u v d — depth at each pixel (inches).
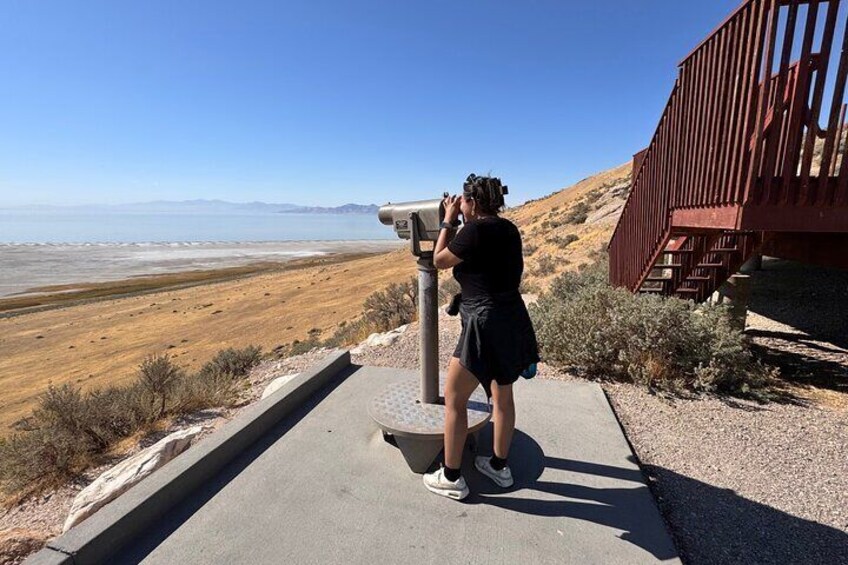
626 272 256.4
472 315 83.0
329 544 81.8
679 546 86.4
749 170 135.6
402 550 80.1
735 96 143.9
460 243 82.4
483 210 85.1
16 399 771.4
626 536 83.3
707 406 149.3
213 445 104.7
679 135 188.9
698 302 253.3
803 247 214.2
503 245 83.1
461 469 104.6
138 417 190.9
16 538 112.8
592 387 154.9
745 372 164.9
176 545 82.0
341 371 165.9
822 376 174.7
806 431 131.8
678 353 173.9
